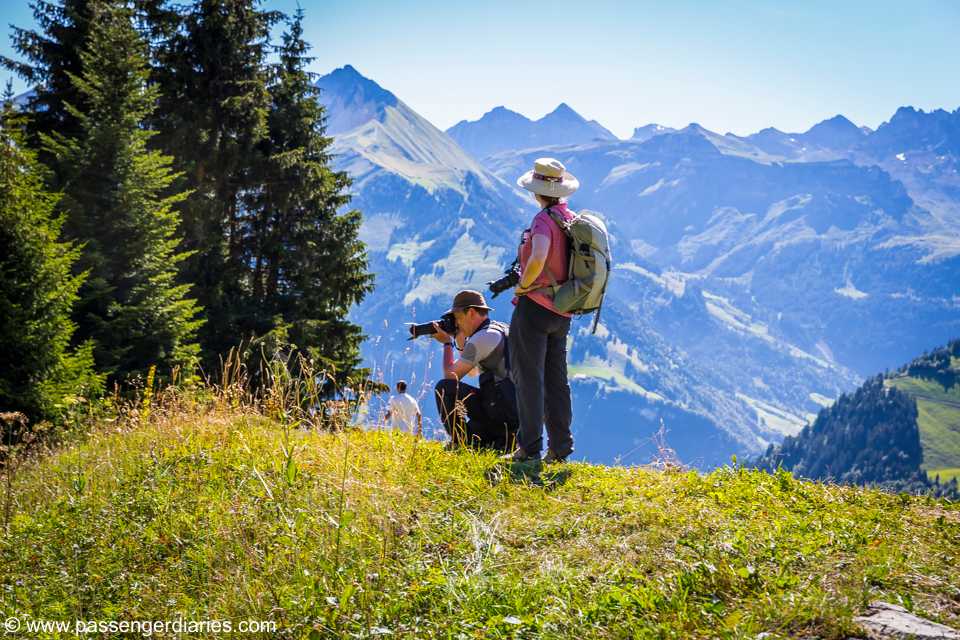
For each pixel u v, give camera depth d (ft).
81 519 16.66
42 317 44.47
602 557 13.39
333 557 13.44
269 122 99.14
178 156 82.53
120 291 59.98
